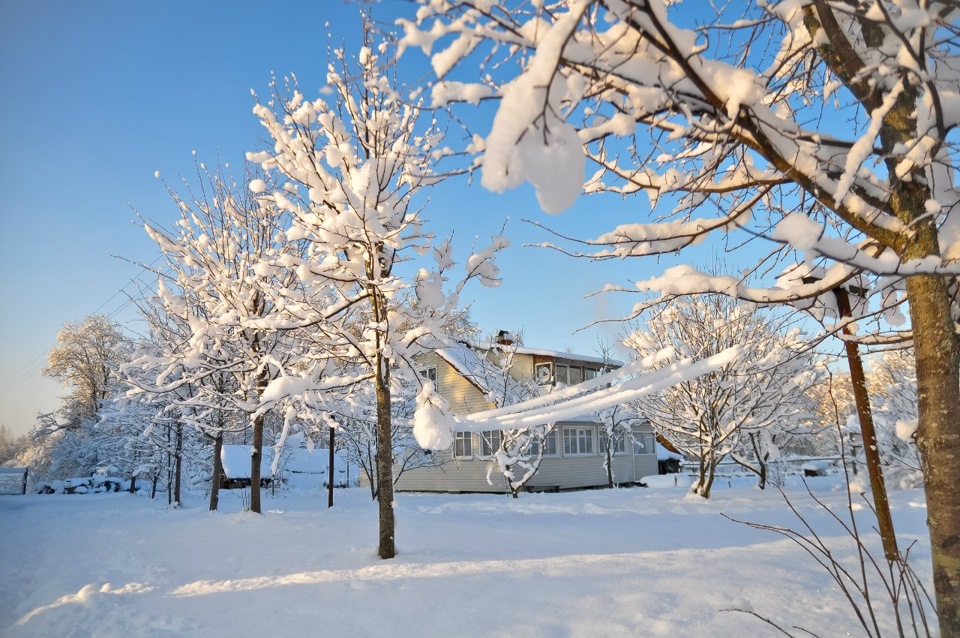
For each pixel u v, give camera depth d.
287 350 12.77
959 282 3.47
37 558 9.16
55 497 27.12
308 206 8.52
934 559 3.10
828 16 2.94
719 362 3.25
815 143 2.94
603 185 3.88
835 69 3.27
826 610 4.52
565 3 3.10
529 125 1.96
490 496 20.83
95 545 9.70
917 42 2.52
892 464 14.17
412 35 2.32
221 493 27.77
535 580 5.61
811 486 17.52
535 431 20.42
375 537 9.16
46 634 4.99
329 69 8.12
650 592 5.04
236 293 11.82
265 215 13.22
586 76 2.71
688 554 6.96
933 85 2.43
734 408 14.94
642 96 2.89
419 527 10.39
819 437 18.28
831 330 4.00
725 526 10.02
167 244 12.53
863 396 5.18
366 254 7.98
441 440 4.84
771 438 16.67
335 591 5.58
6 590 7.07
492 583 5.55
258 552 8.07
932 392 3.14
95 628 4.94
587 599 4.89
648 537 8.70
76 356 43.72
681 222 3.84
